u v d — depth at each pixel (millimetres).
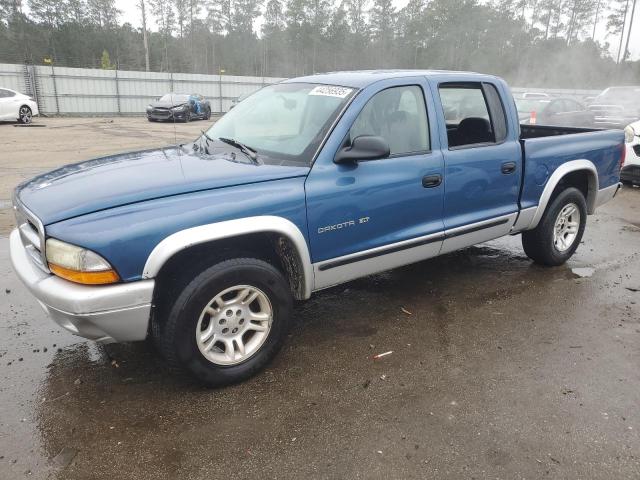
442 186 3781
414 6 59156
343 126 3275
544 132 5961
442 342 3598
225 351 3062
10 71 26250
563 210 4949
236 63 63719
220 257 2918
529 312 4082
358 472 2389
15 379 3084
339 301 4281
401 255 3693
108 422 2723
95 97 29062
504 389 3037
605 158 5152
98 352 3410
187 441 2586
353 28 60219
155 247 2617
